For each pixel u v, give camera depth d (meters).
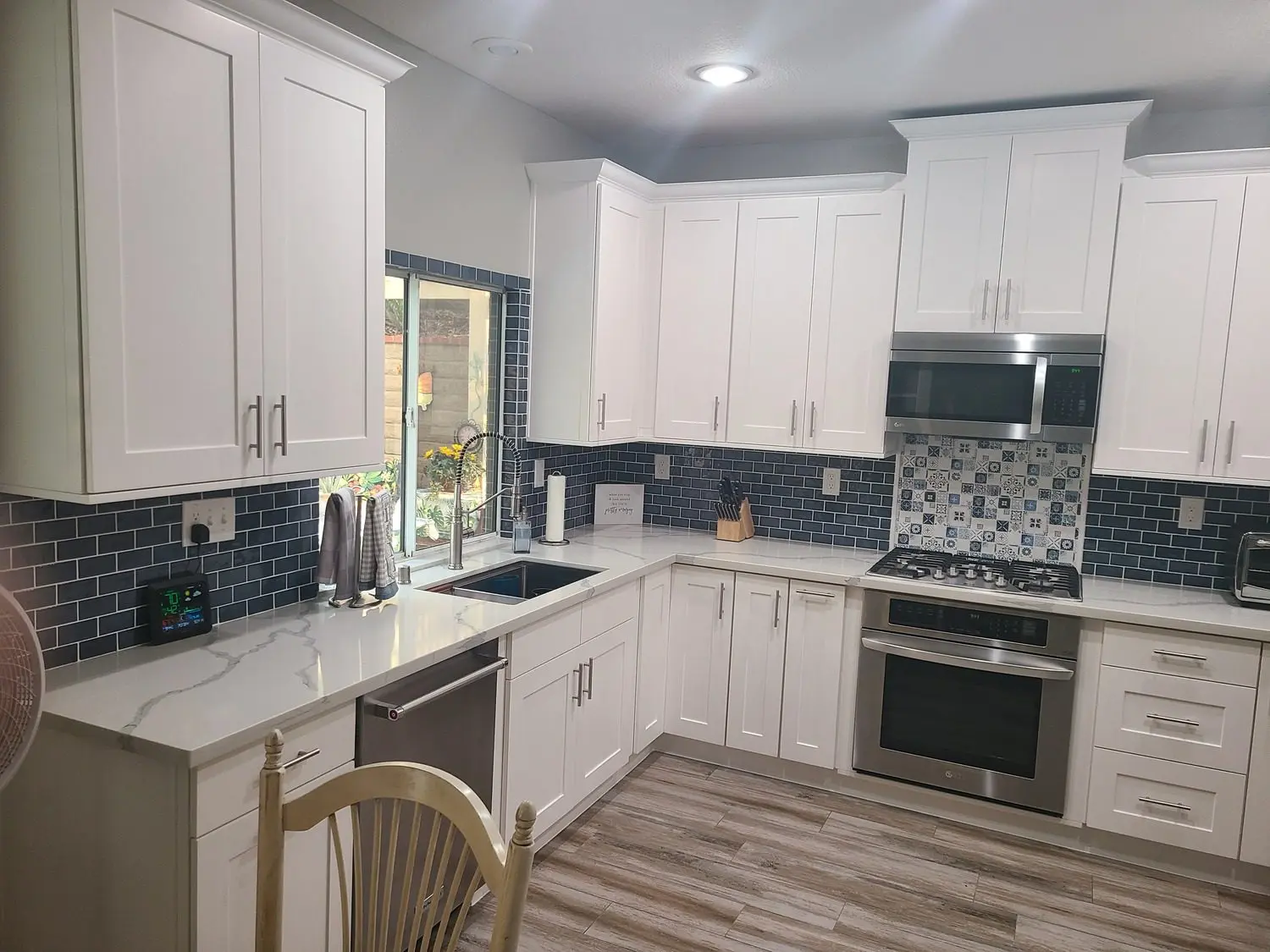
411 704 2.14
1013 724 3.19
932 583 3.29
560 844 3.06
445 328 3.29
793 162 4.00
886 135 3.81
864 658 3.39
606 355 3.63
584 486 4.23
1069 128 3.16
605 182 3.49
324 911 2.04
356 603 2.65
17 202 1.76
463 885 2.60
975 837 3.24
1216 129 3.33
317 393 2.27
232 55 1.96
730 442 3.80
